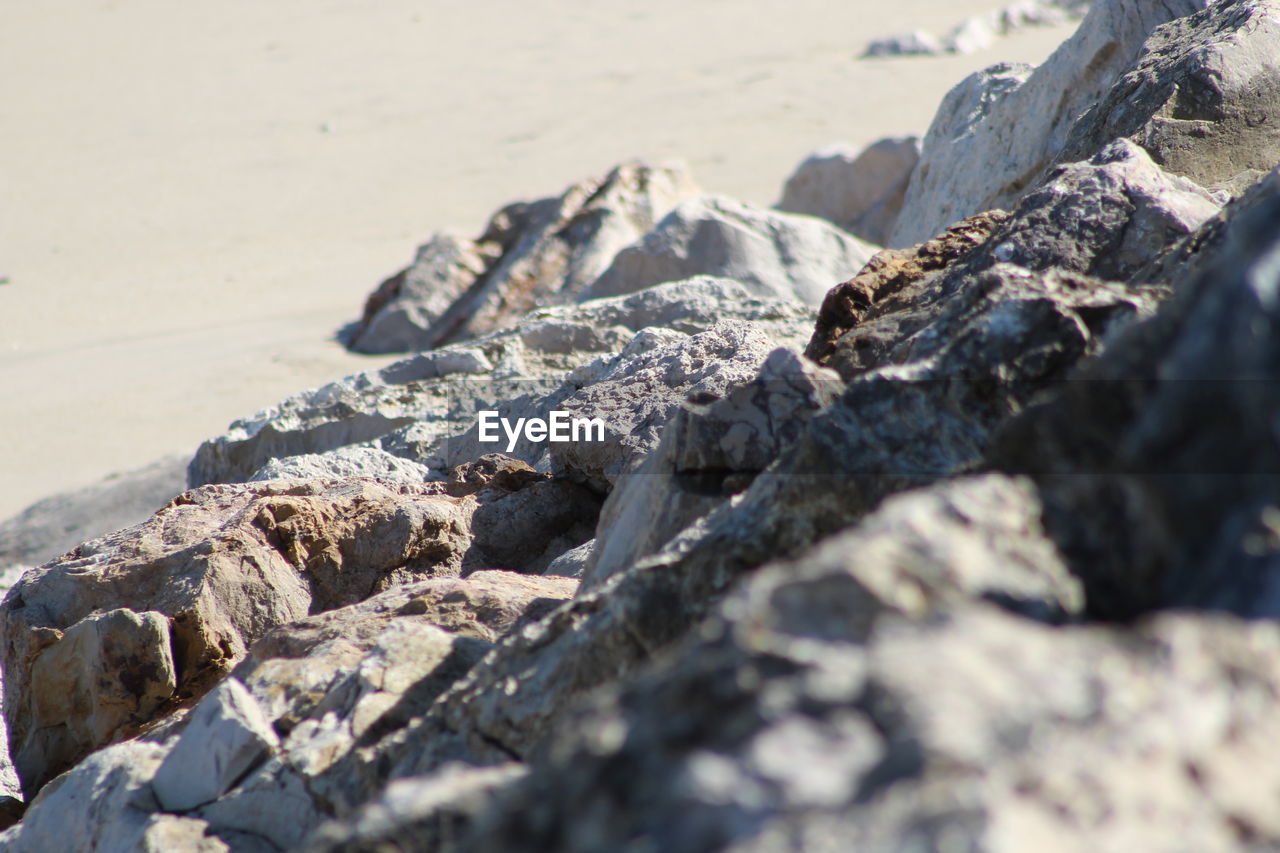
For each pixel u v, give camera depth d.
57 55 102.56
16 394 38.09
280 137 78.75
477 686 6.21
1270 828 2.49
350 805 6.10
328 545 11.16
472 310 39.56
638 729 2.87
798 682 2.76
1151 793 2.49
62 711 9.84
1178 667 2.72
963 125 21.06
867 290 10.20
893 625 2.88
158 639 9.62
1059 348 5.87
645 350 16.95
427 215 62.56
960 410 5.78
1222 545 3.22
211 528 11.42
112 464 31.64
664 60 93.06
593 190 43.41
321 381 37.62
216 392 37.00
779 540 5.70
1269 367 3.22
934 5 103.88
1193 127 11.77
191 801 6.84
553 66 93.69
